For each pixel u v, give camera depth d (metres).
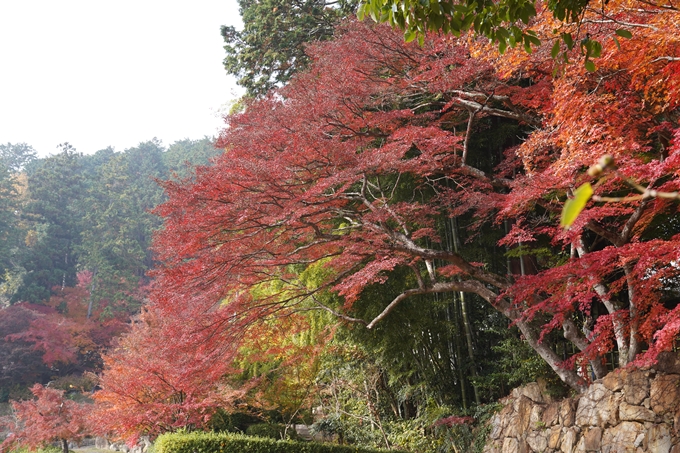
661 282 7.62
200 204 8.77
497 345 12.89
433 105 12.99
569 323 9.59
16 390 33.47
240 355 14.67
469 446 11.72
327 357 14.73
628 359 8.41
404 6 4.20
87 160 66.81
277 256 10.01
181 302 9.10
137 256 43.22
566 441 9.10
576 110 7.02
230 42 18.81
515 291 8.60
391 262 9.32
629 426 8.08
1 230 43.47
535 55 7.84
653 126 8.07
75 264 47.06
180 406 13.43
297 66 17.70
